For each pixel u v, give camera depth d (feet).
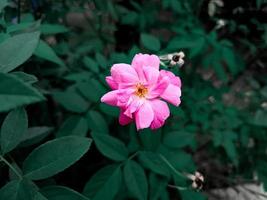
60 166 0.54
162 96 0.70
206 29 1.69
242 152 1.51
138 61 0.71
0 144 0.58
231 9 1.59
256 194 1.47
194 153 1.72
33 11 1.15
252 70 1.86
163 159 0.89
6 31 0.79
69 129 0.92
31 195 0.53
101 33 1.50
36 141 0.79
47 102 1.19
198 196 0.94
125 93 0.68
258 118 1.41
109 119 1.03
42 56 0.74
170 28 1.49
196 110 1.37
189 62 1.51
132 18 1.54
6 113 0.80
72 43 1.44
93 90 0.96
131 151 0.86
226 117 1.39
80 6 1.37
